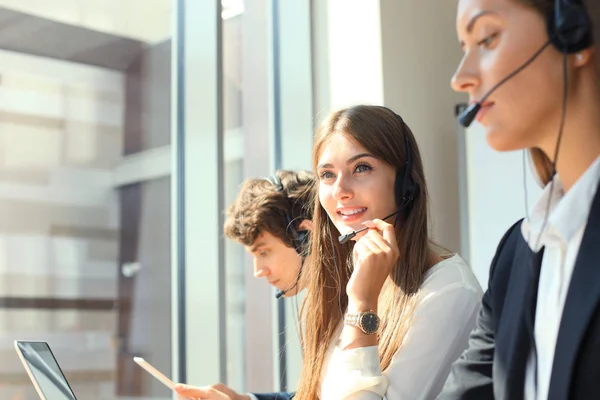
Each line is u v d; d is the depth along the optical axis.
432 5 3.19
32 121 2.71
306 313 1.83
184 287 2.91
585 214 0.83
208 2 3.03
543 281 0.88
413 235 1.70
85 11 2.85
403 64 3.04
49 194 2.73
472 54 0.82
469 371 1.05
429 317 1.58
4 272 2.63
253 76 3.15
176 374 2.88
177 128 2.97
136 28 2.94
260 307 3.02
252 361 2.98
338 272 1.80
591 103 0.80
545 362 0.85
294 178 2.20
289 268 2.14
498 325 0.94
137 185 2.89
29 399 2.62
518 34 0.78
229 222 2.19
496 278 0.99
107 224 2.83
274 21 3.27
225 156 3.01
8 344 2.60
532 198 2.64
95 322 2.77
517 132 0.80
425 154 3.05
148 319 2.86
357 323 1.48
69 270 2.74
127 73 2.91
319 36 3.18
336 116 1.75
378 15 3.00
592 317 0.78
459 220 3.12
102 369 2.77
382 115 1.73
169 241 2.92
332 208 1.72
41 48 2.75
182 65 2.99
